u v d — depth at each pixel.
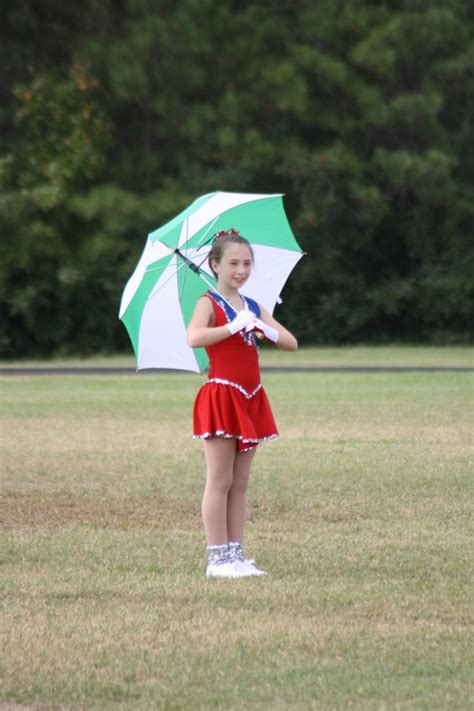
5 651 12.39
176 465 26.23
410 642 12.52
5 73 91.38
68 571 16.16
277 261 16.84
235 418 15.69
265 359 71.81
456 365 64.12
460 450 28.30
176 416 37.09
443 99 87.81
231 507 16.27
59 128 87.25
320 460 26.59
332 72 85.38
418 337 92.56
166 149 91.44
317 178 86.06
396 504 21.16
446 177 84.88
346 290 90.81
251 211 16.86
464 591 14.75
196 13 86.19
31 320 85.31
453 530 18.80
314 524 19.41
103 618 13.66
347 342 91.94
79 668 11.82
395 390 46.19
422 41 86.62
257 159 85.62
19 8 89.69
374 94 85.50
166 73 85.94
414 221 89.75
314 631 12.97
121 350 88.56
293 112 87.12
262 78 86.25
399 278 92.12
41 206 83.38
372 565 16.30
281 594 14.69
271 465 25.84
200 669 11.75
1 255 83.19
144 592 14.91
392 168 84.06
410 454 27.58
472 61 86.62
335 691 11.06
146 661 12.03
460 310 89.50
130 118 91.94
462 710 10.54
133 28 86.19
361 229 90.25
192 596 14.68
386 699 10.85
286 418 35.72
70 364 74.44
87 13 90.38
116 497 22.23
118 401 42.75
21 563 16.67
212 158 89.38
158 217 84.88
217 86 88.56
